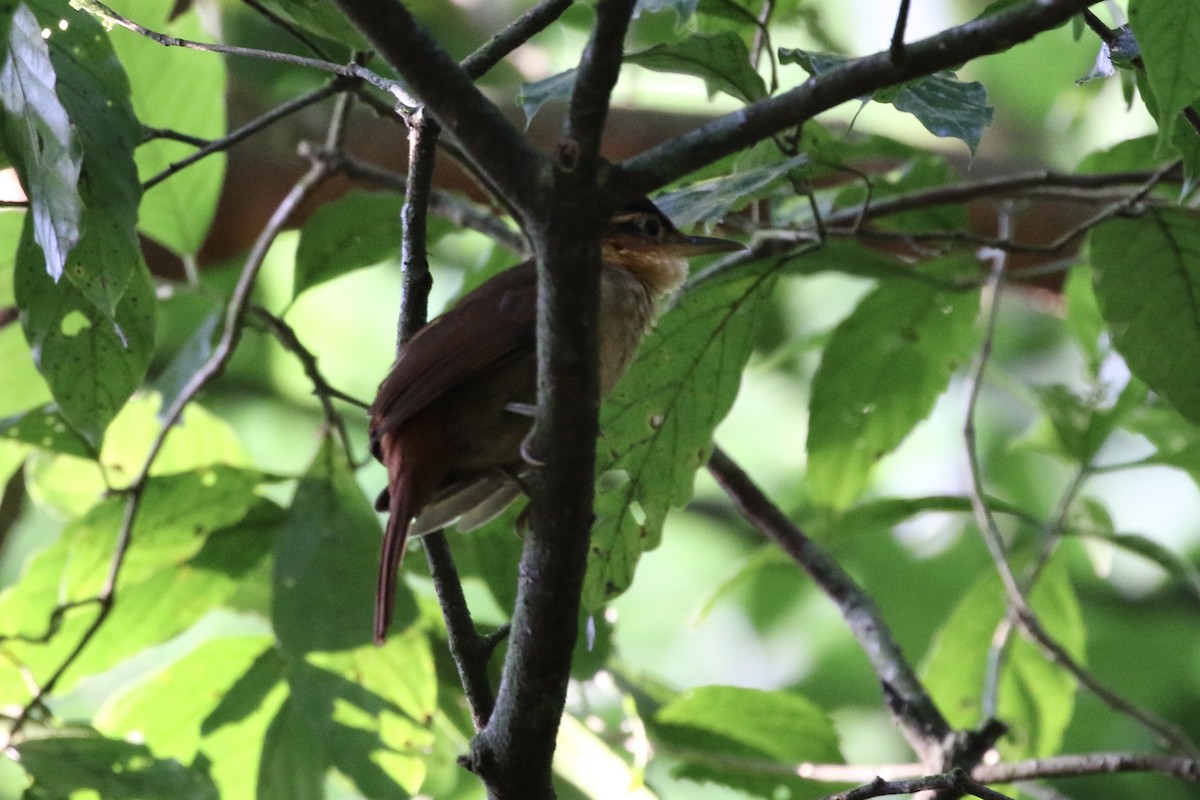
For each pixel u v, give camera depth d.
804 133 8.06
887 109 14.87
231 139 7.72
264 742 9.67
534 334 7.18
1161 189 9.86
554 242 5.14
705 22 8.94
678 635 15.63
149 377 14.34
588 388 5.37
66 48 6.42
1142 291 8.77
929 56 5.25
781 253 9.39
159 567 9.78
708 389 8.62
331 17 7.27
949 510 10.51
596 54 4.96
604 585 8.70
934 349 10.44
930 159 10.05
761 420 16.36
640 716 10.16
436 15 13.48
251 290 9.63
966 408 10.23
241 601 10.36
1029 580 10.24
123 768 8.19
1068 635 11.02
